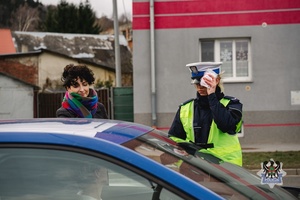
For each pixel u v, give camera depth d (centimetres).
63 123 317
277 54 1677
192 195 252
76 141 269
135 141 290
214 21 1681
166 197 254
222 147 488
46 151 271
